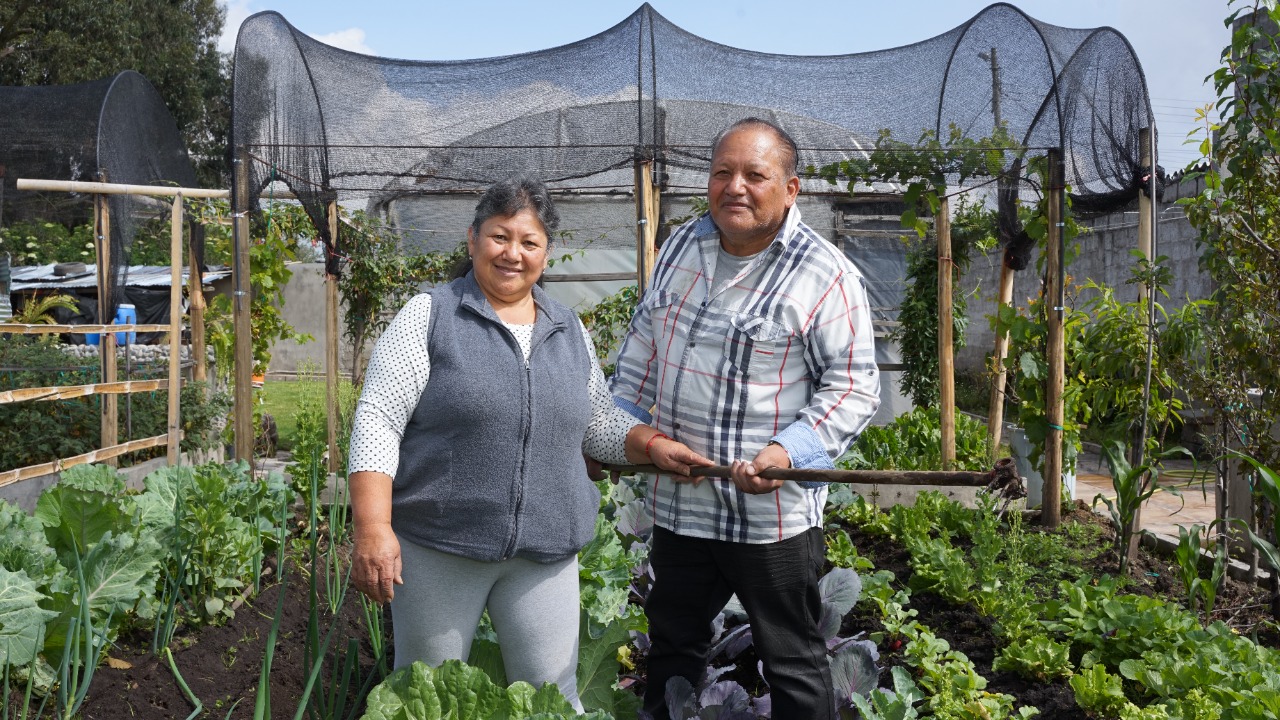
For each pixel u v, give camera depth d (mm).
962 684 3125
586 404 2385
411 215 9727
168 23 25203
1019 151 5562
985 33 5574
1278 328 4082
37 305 9203
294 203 8977
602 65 5723
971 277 14344
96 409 7191
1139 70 5352
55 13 22938
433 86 5867
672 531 2686
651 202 6160
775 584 2562
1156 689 3027
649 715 2744
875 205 9617
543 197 2289
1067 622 3535
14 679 2736
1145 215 5562
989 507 5047
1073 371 5785
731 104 5785
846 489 5703
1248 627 3879
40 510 3244
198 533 3533
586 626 2750
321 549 4859
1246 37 4043
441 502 2201
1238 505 4547
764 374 2545
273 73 5574
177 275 6594
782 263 2531
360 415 2162
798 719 2592
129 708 2777
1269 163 4125
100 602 2969
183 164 8133
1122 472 4613
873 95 5797
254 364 9062
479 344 2221
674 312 2672
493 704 2191
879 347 10195
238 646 3414
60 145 6746
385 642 3633
